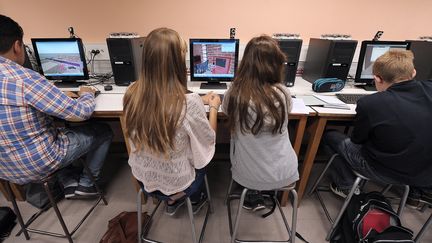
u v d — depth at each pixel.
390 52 1.20
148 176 1.02
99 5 1.90
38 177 1.23
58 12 1.91
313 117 1.44
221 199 1.75
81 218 1.58
